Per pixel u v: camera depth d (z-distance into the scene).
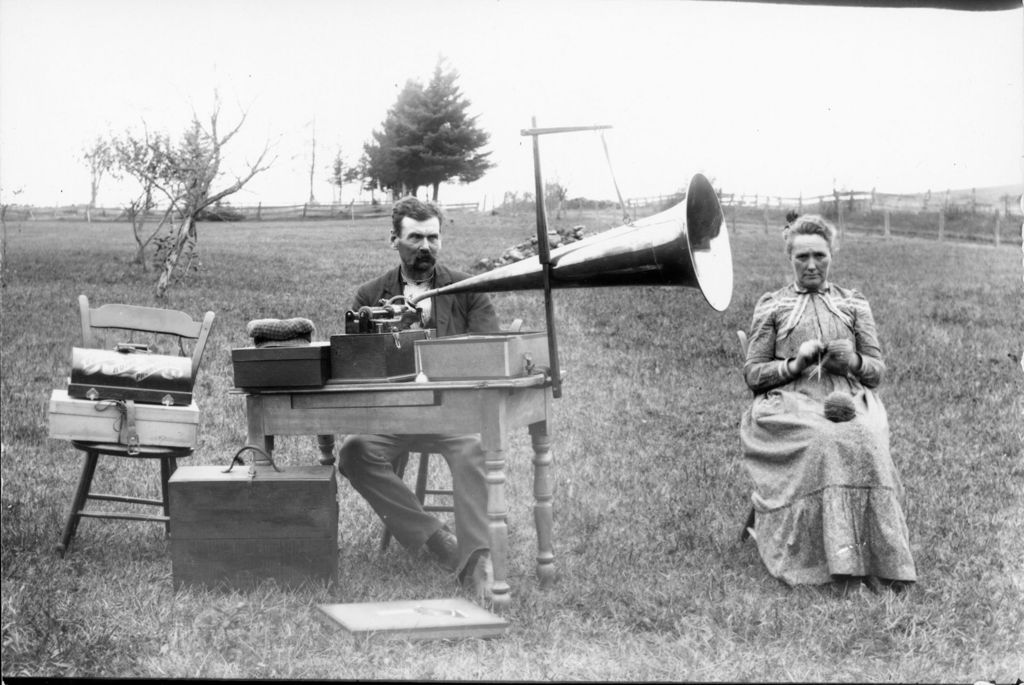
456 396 3.67
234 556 3.78
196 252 8.02
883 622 3.51
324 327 7.55
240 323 7.56
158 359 4.36
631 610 3.70
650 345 7.80
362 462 4.21
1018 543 4.38
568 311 8.69
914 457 5.79
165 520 4.21
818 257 4.36
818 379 4.20
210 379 7.11
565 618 3.61
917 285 8.35
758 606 3.68
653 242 3.47
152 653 3.30
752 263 9.41
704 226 3.63
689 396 7.01
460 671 3.18
